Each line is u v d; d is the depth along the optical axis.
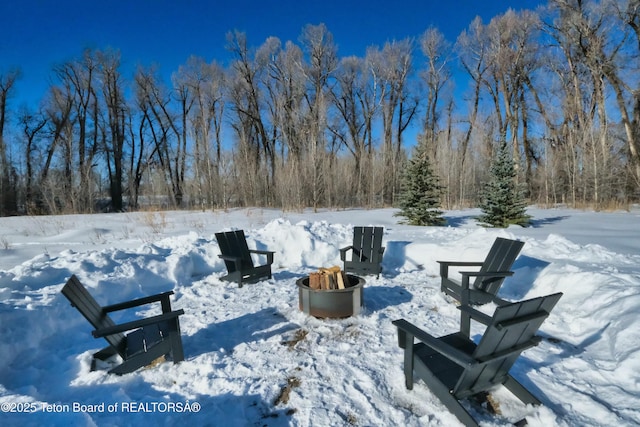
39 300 4.13
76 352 3.51
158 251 6.79
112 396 2.73
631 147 18.83
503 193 12.81
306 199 21.48
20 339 3.36
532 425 2.37
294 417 2.49
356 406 2.59
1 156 22.17
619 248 7.20
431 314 4.33
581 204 18.59
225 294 5.25
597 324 3.64
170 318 3.11
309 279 4.45
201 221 13.09
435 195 13.58
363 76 29.56
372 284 5.59
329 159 23.12
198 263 6.57
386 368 3.07
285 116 25.86
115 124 26.72
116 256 6.07
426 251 6.98
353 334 3.76
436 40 28.61
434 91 29.42
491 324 2.10
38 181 23.05
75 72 25.52
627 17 18.14
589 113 21.83
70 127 24.86
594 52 18.94
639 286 4.03
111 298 4.99
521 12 24.61
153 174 28.91
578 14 19.23
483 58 26.97
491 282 4.50
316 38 27.77
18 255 7.32
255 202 22.08
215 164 21.92
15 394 2.43
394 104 29.62
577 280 4.63
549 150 22.95
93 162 26.53
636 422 2.32
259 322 4.14
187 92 28.08
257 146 28.59
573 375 2.92
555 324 3.89
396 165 25.02
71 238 9.62
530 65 25.44
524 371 2.98
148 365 3.20
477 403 2.62
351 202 23.88
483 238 7.13
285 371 3.05
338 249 7.39
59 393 2.80
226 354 3.39
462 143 27.73
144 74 27.33
